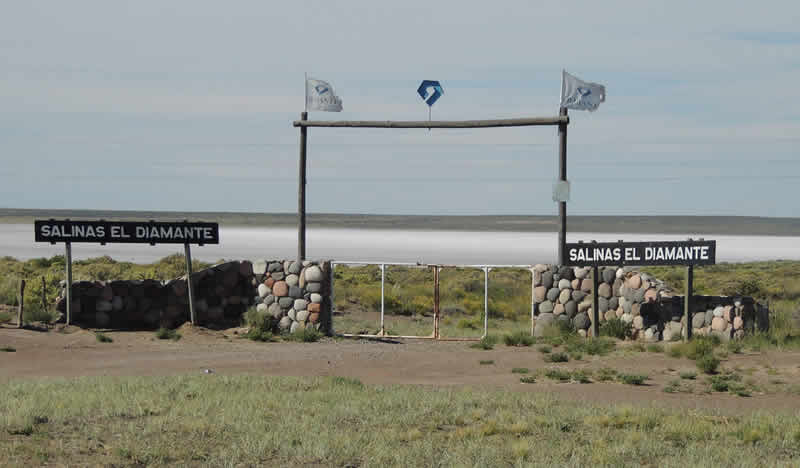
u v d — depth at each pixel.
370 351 30.42
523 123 34.59
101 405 17.88
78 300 35.19
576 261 33.91
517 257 114.75
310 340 33.62
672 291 33.91
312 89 37.03
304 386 21.44
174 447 14.58
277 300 35.56
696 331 32.41
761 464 13.98
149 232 34.91
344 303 51.38
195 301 35.75
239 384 21.42
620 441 15.55
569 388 22.33
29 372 24.59
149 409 17.62
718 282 64.94
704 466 13.61
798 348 29.41
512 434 16.14
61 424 16.14
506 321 48.09
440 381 23.95
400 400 19.20
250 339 33.41
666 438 16.08
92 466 13.20
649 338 33.00
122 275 58.78
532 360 27.97
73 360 27.20
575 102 34.06
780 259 120.81
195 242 35.12
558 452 14.58
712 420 17.59
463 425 16.97
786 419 17.61
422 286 64.19
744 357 27.58
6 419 15.82
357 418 17.41
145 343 31.53
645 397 20.94
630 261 32.88
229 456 14.03
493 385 22.97
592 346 29.77
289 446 14.74
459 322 44.16
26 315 35.34
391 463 13.91
